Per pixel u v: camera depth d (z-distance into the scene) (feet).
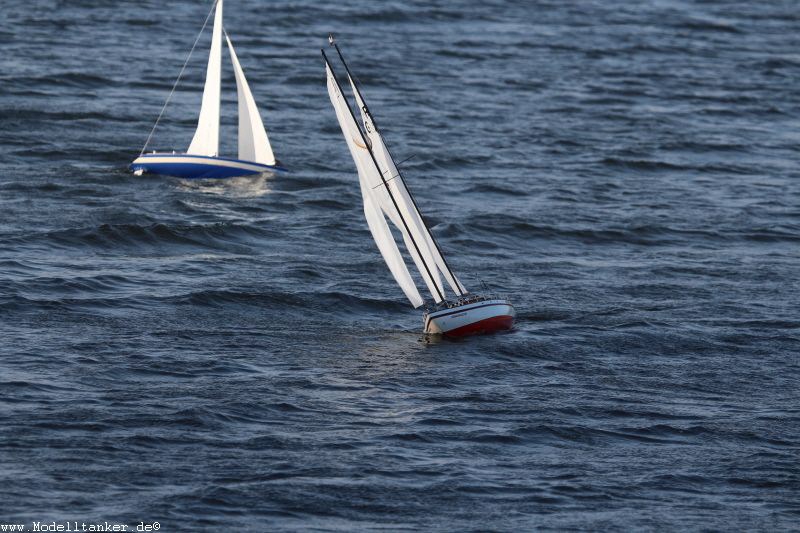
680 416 445.78
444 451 402.31
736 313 579.89
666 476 391.86
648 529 353.31
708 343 533.55
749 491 383.65
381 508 358.43
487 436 416.87
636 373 493.36
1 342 487.20
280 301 570.87
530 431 423.23
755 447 419.74
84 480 364.79
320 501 360.48
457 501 365.81
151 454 386.11
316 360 490.08
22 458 376.48
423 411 436.76
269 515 350.02
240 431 409.69
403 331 540.11
